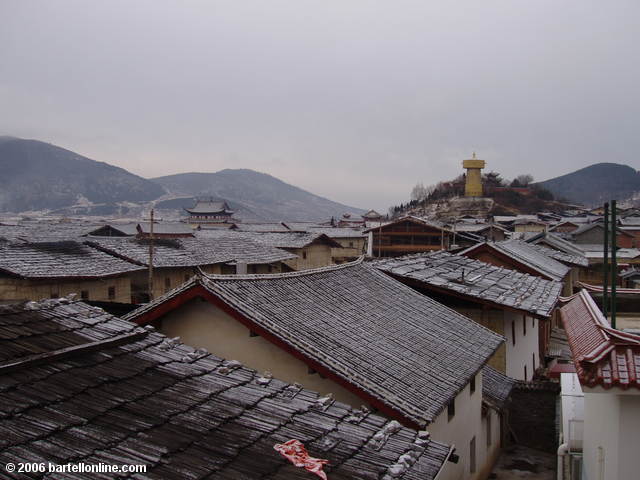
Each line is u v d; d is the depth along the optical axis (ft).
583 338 37.58
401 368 46.80
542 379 93.66
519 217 357.82
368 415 31.76
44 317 30.71
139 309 48.06
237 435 25.76
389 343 51.29
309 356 42.83
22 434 21.63
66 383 25.73
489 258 111.86
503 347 75.92
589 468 43.01
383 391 40.91
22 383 24.72
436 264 89.97
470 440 57.93
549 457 70.13
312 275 59.47
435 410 41.86
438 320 63.77
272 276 53.57
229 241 165.89
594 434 40.98
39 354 26.63
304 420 28.86
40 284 97.30
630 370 30.04
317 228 334.65
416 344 53.88
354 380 41.42
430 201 535.19
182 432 24.82
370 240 238.89
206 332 47.57
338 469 25.29
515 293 81.00
